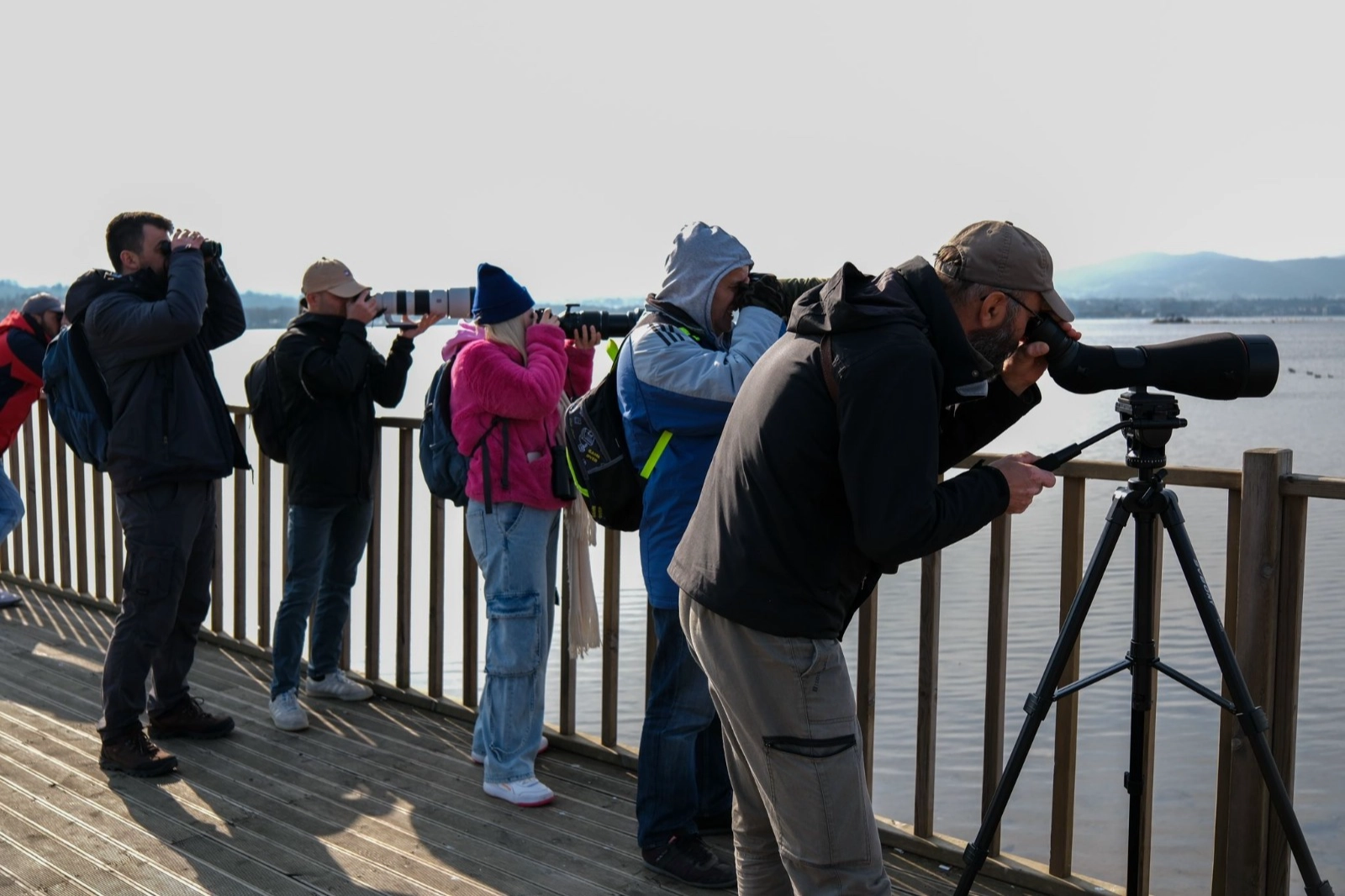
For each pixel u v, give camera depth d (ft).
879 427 6.04
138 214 12.05
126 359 11.70
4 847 10.23
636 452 9.64
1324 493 8.04
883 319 6.18
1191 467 8.82
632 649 22.67
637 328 9.82
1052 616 25.03
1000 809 7.77
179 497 12.05
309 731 13.46
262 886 9.59
